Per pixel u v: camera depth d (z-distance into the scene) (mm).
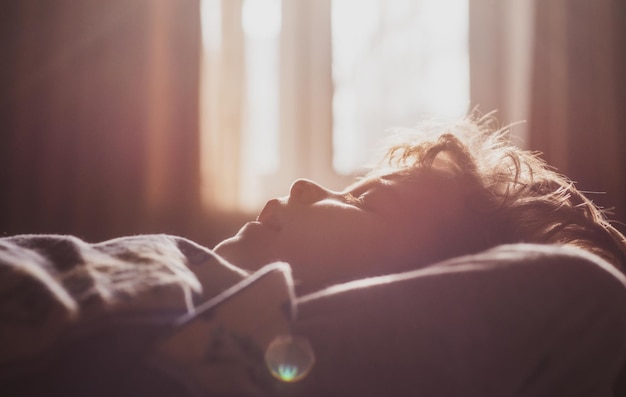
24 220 1883
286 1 1984
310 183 598
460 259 459
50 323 371
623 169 1954
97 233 1881
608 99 1960
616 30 1975
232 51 1949
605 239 601
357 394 399
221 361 384
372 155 1927
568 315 417
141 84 1896
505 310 415
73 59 1902
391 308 420
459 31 1975
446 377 404
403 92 1938
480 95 1970
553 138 1947
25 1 1902
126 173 1889
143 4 1905
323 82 1977
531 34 1964
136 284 402
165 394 379
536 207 602
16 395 377
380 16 1953
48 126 1896
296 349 402
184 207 1880
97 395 377
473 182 599
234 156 1928
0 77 1898
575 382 426
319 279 542
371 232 557
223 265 491
